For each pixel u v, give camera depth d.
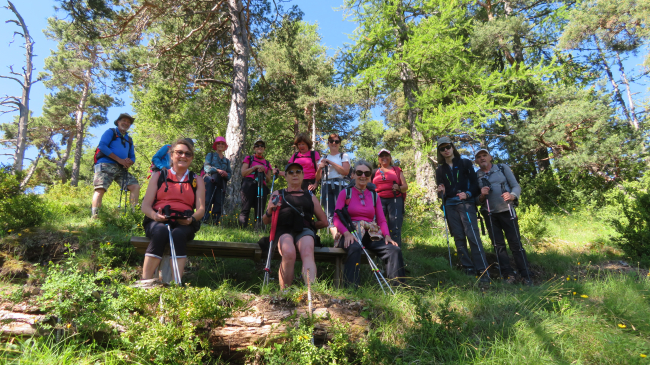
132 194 5.18
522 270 4.98
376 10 12.11
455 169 5.25
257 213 6.43
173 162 3.62
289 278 3.42
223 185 6.96
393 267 3.93
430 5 11.83
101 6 8.85
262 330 2.63
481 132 10.81
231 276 4.27
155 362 2.22
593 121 13.07
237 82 9.38
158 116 14.34
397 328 2.90
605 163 12.50
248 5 10.41
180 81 11.91
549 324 3.05
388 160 5.30
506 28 13.98
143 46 12.53
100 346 2.41
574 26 16.11
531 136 13.52
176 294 2.55
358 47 12.47
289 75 18.38
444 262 5.36
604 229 8.73
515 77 11.17
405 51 11.37
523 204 12.58
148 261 3.11
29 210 4.30
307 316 2.69
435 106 11.94
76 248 3.95
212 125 14.66
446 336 2.77
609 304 3.57
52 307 2.43
